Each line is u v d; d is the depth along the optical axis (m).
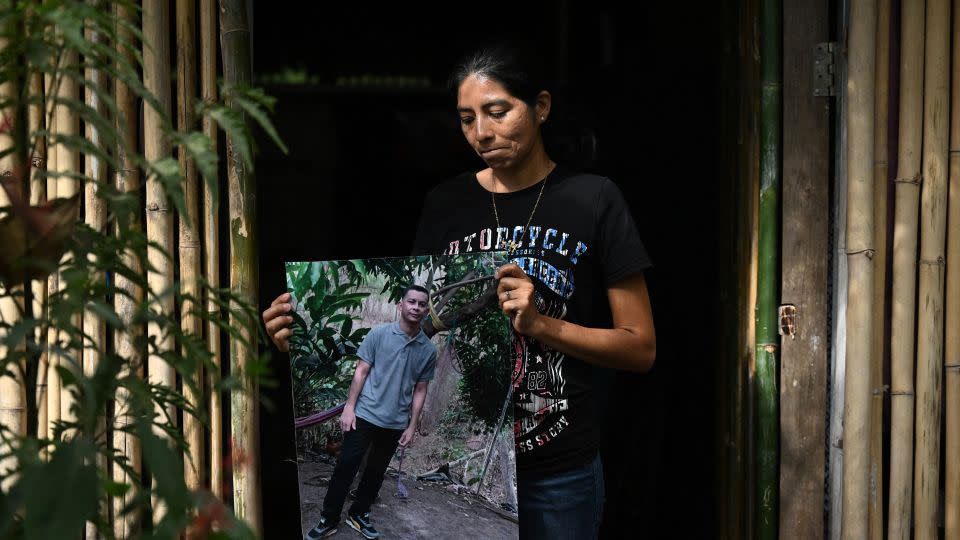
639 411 3.38
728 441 2.50
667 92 3.33
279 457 3.66
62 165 2.03
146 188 2.06
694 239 3.13
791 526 2.30
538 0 5.46
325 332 1.92
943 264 2.17
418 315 1.92
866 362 2.15
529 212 2.03
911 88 2.14
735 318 2.47
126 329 1.09
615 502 3.41
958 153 2.14
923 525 2.18
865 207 2.13
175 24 2.13
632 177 3.64
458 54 5.62
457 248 2.08
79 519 0.90
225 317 2.11
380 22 5.55
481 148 1.98
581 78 4.22
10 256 1.08
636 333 1.99
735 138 2.48
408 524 1.92
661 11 3.40
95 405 1.02
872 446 2.20
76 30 0.98
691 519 3.19
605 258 1.99
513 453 1.90
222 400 2.22
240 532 0.96
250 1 2.20
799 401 2.30
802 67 2.26
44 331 1.12
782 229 2.30
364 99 5.38
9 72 1.13
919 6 2.12
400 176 5.30
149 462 0.93
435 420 1.92
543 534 2.02
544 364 2.00
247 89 1.10
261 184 5.19
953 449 2.19
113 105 1.10
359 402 1.92
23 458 0.96
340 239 5.25
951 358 2.18
